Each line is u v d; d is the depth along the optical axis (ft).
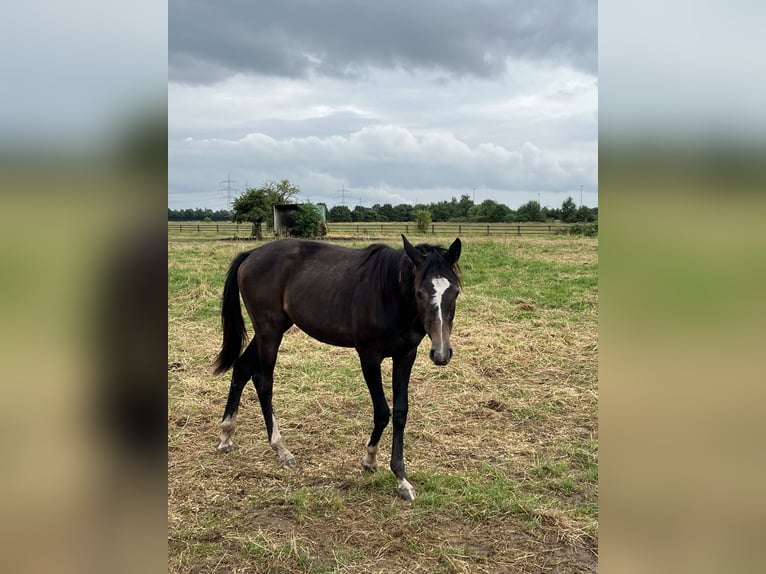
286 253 13.46
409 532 9.81
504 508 10.54
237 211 84.69
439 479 11.60
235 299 13.93
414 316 11.23
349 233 93.20
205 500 10.81
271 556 9.04
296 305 13.02
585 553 9.25
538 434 14.01
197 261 42.88
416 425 14.44
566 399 16.25
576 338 22.30
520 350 20.76
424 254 10.73
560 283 34.17
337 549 9.27
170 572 8.61
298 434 14.01
